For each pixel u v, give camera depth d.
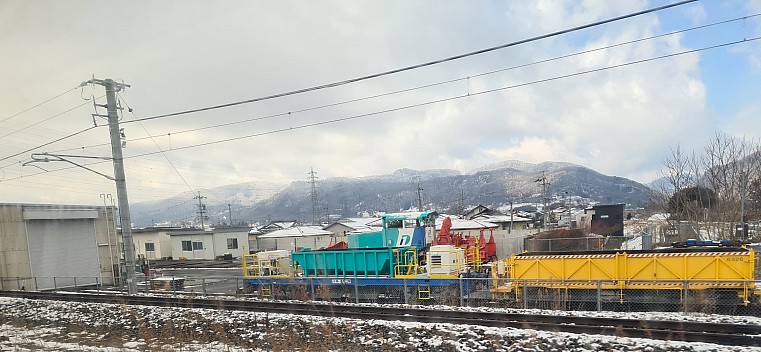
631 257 14.19
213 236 49.84
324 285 18.98
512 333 9.82
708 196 35.03
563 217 72.44
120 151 19.08
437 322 11.39
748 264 12.75
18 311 16.33
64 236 26.89
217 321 12.49
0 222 24.39
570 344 9.06
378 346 9.81
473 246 20.44
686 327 9.74
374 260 18.67
